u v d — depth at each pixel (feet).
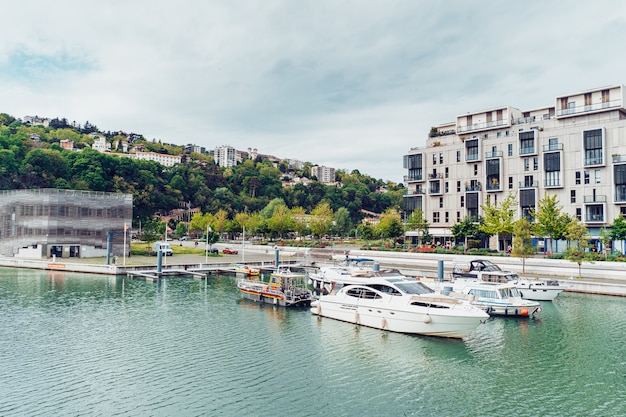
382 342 105.81
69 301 147.33
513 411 71.05
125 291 167.63
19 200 269.44
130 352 96.27
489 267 173.37
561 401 74.79
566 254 200.64
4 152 455.63
